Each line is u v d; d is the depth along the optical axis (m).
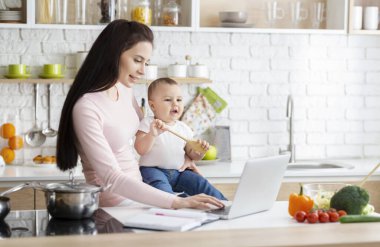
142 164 3.23
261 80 4.48
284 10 4.46
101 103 2.63
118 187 2.47
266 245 1.01
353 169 4.05
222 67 4.43
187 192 3.16
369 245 1.04
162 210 2.32
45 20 4.07
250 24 4.28
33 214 2.34
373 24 4.37
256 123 4.49
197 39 4.39
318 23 4.40
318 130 4.56
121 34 2.62
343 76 4.57
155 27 4.12
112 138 2.67
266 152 4.51
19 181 3.65
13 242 1.00
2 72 4.19
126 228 2.12
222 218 2.31
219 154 4.36
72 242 1.01
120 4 4.15
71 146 2.65
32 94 4.23
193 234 1.08
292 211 2.36
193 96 4.43
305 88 4.53
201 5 4.41
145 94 4.34
